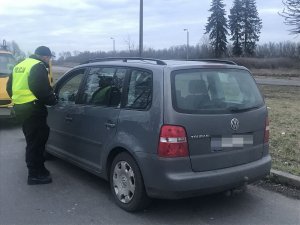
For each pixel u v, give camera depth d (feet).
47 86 19.24
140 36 53.16
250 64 187.42
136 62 17.33
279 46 242.78
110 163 17.70
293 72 151.74
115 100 17.43
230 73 17.16
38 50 19.85
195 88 15.81
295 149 24.67
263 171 17.19
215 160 15.66
